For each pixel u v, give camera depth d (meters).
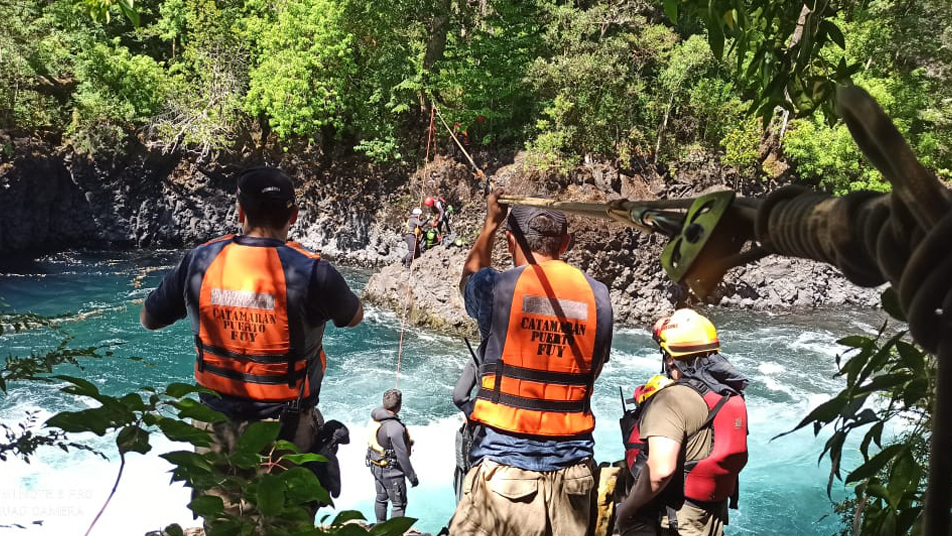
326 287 2.69
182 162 28.97
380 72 28.48
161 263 26.67
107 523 9.80
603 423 15.12
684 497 3.38
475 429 2.78
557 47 27.77
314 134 29.58
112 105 27.69
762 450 13.68
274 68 28.16
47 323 1.81
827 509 11.42
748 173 26.47
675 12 2.34
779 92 2.73
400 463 9.84
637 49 27.45
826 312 24.50
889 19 19.53
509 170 27.00
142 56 28.86
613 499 2.78
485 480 2.65
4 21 26.05
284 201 2.77
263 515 1.50
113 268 25.64
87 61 27.59
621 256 23.23
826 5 2.64
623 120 26.73
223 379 2.64
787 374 18.28
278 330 2.63
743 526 10.99
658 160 26.84
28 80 26.81
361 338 19.78
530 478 2.62
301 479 1.55
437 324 20.53
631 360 19.25
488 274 2.75
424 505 11.57
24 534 8.85
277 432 1.59
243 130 29.62
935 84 19.84
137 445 1.50
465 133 28.27
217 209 29.61
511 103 28.45
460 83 27.64
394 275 22.31
